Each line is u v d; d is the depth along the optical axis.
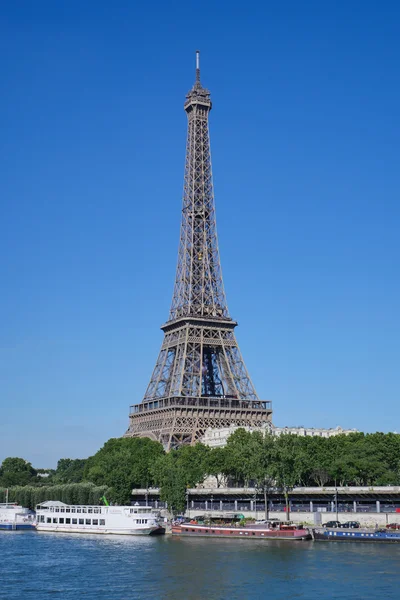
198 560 194.25
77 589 159.25
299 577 167.88
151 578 170.12
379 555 198.12
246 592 153.75
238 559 194.50
